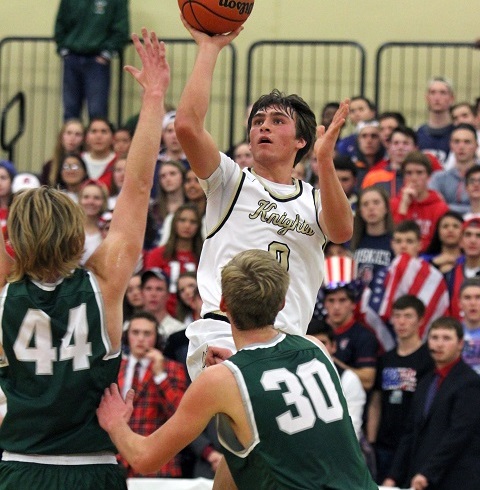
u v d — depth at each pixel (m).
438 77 23.39
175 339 15.99
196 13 9.65
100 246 8.68
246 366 8.44
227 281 8.63
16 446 8.39
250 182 9.89
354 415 15.31
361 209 18.41
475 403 14.66
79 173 21.33
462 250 18.45
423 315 15.95
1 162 22.28
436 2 26.11
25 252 8.39
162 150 22.97
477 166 19.72
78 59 25.20
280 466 8.23
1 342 8.42
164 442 8.35
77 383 8.37
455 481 14.49
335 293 16.23
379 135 21.75
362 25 26.38
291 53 26.48
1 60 27.69
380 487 14.25
